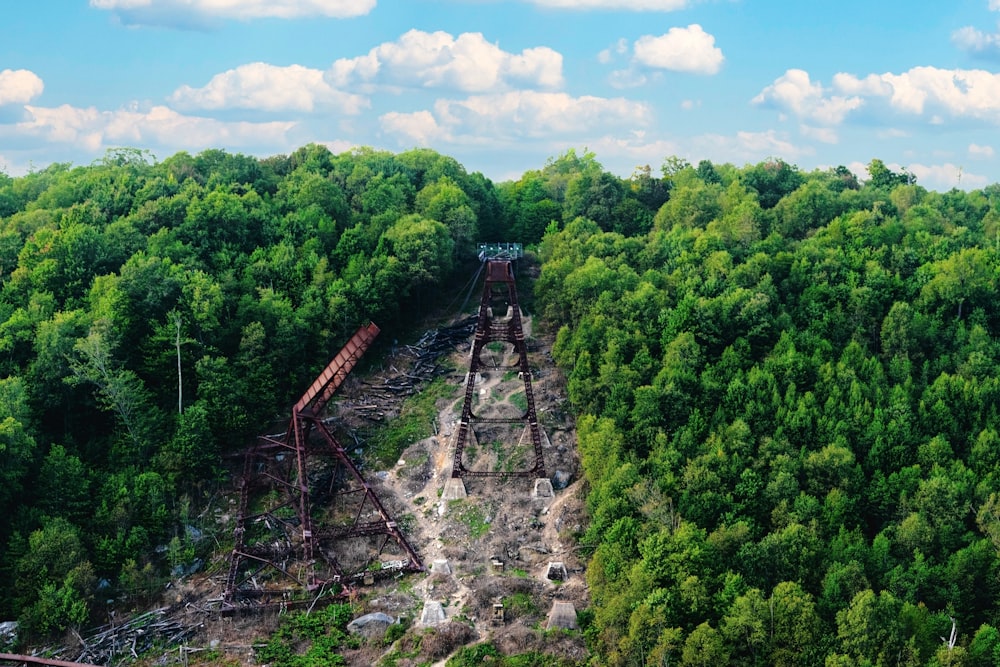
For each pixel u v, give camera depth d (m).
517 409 163.75
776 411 145.75
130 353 157.62
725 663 101.81
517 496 144.75
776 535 118.44
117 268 178.25
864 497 132.25
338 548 136.00
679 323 165.00
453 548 134.75
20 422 136.00
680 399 146.50
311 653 116.88
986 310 177.00
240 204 197.12
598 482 134.12
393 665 113.62
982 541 119.62
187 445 142.75
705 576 113.31
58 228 194.12
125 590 128.50
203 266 179.25
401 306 193.75
